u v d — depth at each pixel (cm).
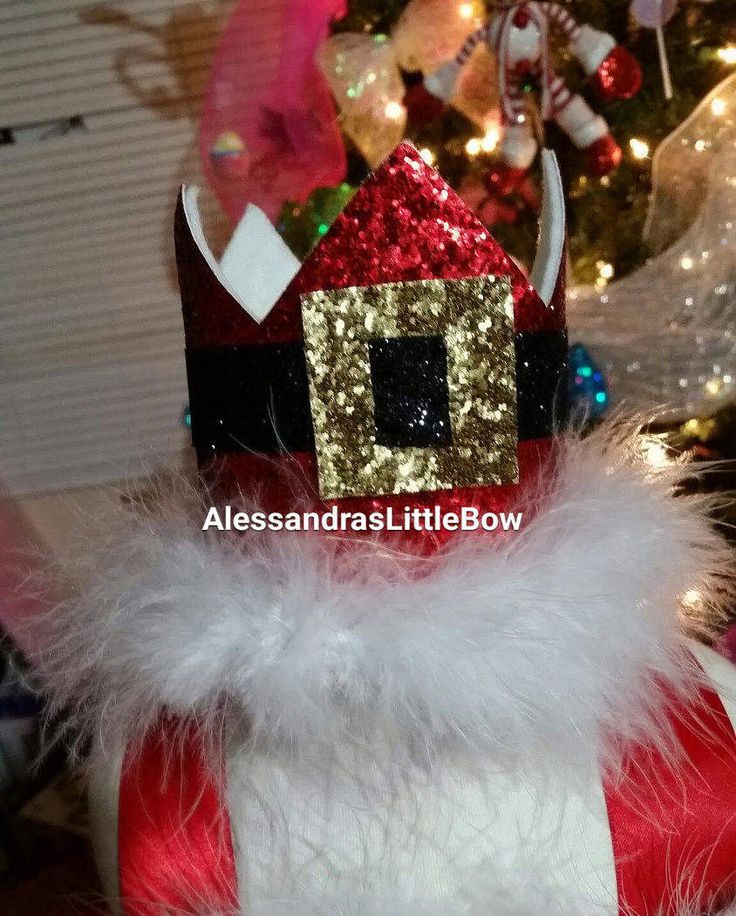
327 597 24
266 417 25
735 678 26
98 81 63
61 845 48
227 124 56
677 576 26
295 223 50
